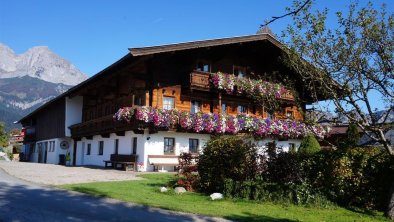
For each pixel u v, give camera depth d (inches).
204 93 1051.9
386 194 450.3
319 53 422.3
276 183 492.4
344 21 415.5
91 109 1317.7
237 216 379.9
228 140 548.4
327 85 433.4
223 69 1075.9
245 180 525.0
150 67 955.3
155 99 960.9
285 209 429.7
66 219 333.1
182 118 927.7
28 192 477.7
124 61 885.8
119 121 956.6
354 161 473.1
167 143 957.8
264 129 1019.9
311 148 683.4
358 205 468.1
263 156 530.0
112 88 1106.7
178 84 1005.2
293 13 278.2
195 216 373.7
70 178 673.0
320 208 444.1
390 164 451.2
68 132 1371.8
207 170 552.4
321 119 442.6
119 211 380.5
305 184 471.8
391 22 405.7
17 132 3070.9
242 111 1130.0
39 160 1739.7
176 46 880.9
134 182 625.9
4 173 727.7
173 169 948.0
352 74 415.2
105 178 691.4
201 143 1001.5
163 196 492.4
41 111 1745.8
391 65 404.2
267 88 544.7
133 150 976.9
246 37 979.3
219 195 490.6
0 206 376.8
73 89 1218.0
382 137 423.8
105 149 1132.5
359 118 427.8
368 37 406.6
